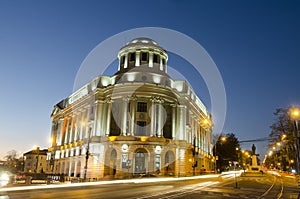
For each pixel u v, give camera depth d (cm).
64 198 1594
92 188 2486
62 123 8644
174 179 4325
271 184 3397
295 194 2195
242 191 2356
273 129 5728
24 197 1644
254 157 7712
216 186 2872
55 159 8331
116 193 1953
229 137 9638
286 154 6788
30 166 11881
